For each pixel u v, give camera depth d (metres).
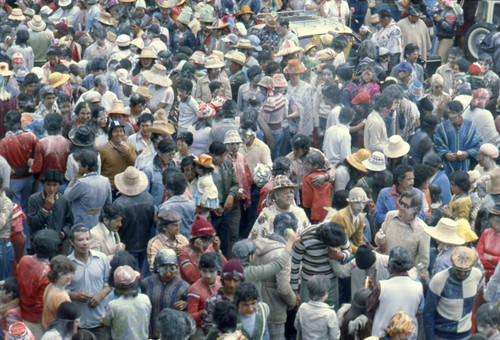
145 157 10.78
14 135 11.02
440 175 11.02
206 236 8.40
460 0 20.91
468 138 12.62
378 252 9.28
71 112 13.20
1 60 16.64
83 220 9.82
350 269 8.73
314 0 21.47
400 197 8.87
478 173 11.20
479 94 13.27
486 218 9.92
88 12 20.61
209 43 19.23
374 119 12.59
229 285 7.42
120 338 7.51
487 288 8.28
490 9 20.89
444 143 12.66
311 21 19.69
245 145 11.62
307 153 11.08
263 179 10.97
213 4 20.94
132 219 9.66
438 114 14.79
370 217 10.27
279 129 13.53
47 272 7.79
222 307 6.81
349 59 18.59
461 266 7.68
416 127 13.35
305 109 14.15
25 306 7.93
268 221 9.34
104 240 8.98
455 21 20.16
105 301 8.20
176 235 8.91
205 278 7.78
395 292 7.55
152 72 13.72
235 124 12.02
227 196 10.80
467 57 19.91
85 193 9.71
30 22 17.66
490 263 8.87
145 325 7.59
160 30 18.97
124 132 11.02
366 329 7.68
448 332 7.94
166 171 9.78
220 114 12.05
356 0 22.09
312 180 10.54
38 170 10.88
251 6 21.06
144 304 7.59
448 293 7.84
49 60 15.66
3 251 9.16
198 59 15.78
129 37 16.48
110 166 10.72
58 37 18.36
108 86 14.02
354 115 13.20
